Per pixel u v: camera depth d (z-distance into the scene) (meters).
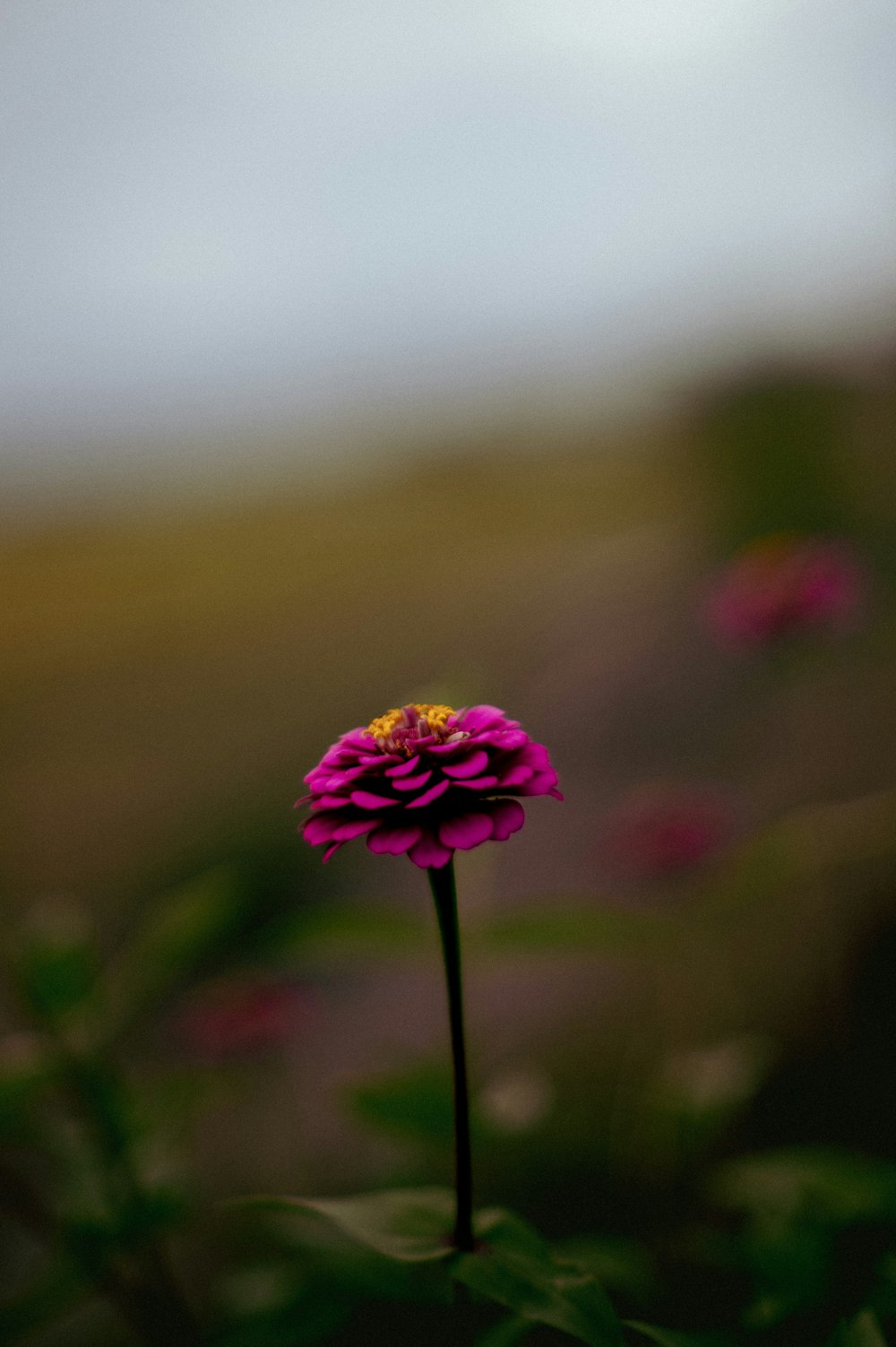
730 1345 0.45
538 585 3.41
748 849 1.02
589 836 1.61
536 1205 0.77
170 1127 0.60
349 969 1.50
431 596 3.77
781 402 2.74
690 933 1.11
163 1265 0.59
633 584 2.88
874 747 1.45
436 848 0.44
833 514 2.48
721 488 2.81
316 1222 0.56
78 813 2.39
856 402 2.75
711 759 1.71
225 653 3.56
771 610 0.99
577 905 0.59
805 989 1.04
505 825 0.44
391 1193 0.48
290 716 2.74
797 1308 0.53
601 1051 1.07
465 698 0.58
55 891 1.96
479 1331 0.68
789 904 1.11
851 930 1.06
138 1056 1.07
